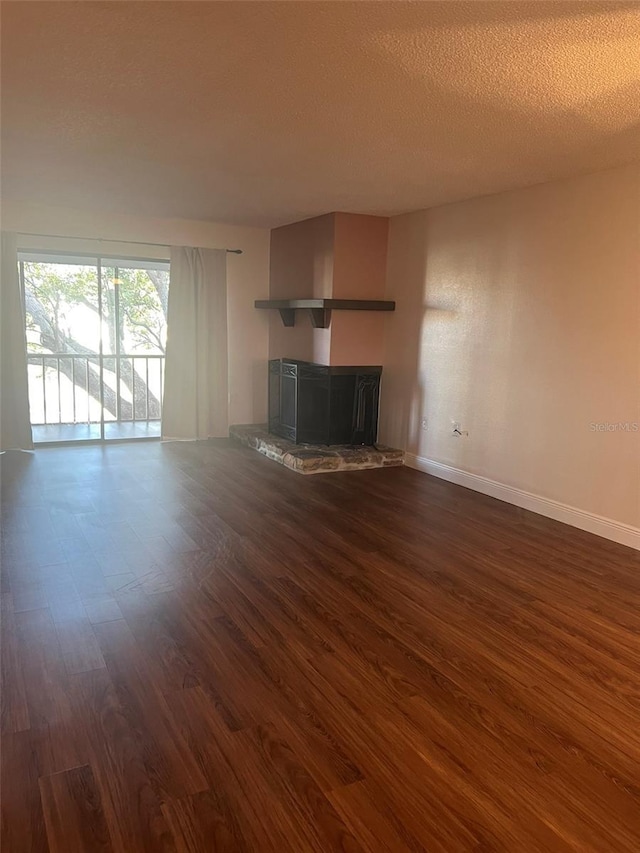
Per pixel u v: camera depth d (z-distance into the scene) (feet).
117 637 8.18
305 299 19.11
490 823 5.33
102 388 20.01
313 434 18.83
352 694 7.14
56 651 7.79
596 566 11.09
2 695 6.86
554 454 13.52
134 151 11.71
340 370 18.28
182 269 19.83
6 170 13.42
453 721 6.72
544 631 8.75
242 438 20.67
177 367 20.34
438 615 9.14
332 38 6.84
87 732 6.31
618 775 5.97
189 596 9.46
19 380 18.35
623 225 11.68
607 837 5.23
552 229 13.12
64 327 21.94
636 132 9.61
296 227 19.60
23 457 18.17
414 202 15.78
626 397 11.91
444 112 9.02
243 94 8.60
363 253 18.02
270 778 5.77
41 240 18.03
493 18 6.25
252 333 21.80
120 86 8.45
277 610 9.11
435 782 5.80
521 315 14.03
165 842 5.03
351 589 9.91
